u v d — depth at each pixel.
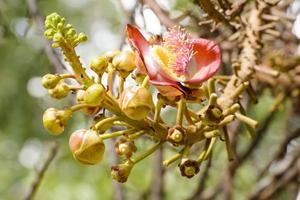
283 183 1.54
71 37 0.73
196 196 1.53
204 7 0.91
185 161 0.75
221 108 0.81
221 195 1.67
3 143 2.85
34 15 1.37
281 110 1.49
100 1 2.77
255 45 0.97
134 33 0.75
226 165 1.49
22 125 2.77
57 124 0.74
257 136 1.51
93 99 0.72
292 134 1.48
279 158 1.52
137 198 1.78
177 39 0.76
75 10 2.87
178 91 0.74
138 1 1.20
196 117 0.78
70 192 2.25
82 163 0.74
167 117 1.27
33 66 2.51
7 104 2.78
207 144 0.78
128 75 0.75
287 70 1.17
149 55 0.74
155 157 1.52
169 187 1.99
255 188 1.57
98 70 0.74
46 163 1.41
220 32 1.11
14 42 1.79
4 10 1.68
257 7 1.01
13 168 2.87
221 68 1.12
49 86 0.75
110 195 2.17
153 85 0.74
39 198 2.26
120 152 0.75
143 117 0.73
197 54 0.76
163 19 1.10
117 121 0.75
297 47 1.26
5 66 2.70
